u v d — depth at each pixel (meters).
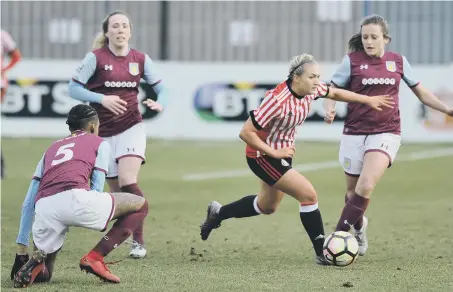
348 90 27.86
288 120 24.75
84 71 28.25
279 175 25.23
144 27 68.19
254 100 61.75
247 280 23.22
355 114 27.50
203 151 58.31
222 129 62.31
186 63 62.19
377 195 41.91
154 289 22.02
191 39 68.38
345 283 22.47
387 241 30.02
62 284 22.58
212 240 30.41
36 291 21.73
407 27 66.12
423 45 66.06
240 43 68.25
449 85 60.03
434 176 48.03
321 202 39.84
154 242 30.02
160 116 62.47
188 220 34.88
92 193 22.20
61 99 62.62
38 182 22.78
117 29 28.11
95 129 23.70
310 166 51.53
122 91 28.48
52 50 69.69
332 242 24.75
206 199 40.62
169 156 56.09
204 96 62.25
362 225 27.33
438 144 60.91
